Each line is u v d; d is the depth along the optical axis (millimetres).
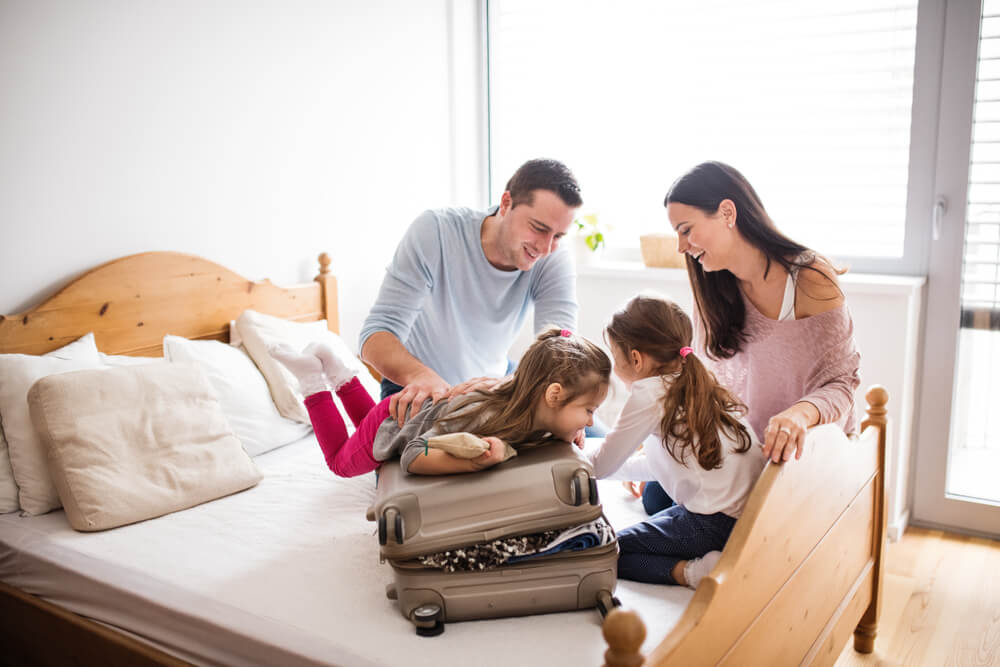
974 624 2113
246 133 2428
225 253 2391
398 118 3039
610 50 3184
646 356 1473
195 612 1337
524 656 1155
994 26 2453
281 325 2354
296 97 2590
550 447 1408
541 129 3398
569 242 3172
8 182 1854
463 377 1987
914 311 2590
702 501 1396
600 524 1320
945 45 2521
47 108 1916
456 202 3414
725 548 1229
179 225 2248
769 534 1313
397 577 1255
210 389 1962
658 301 1491
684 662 1062
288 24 2541
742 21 2889
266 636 1255
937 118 2576
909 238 2672
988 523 2664
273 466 2029
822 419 1553
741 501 1381
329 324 2703
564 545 1280
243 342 2307
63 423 1677
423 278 1824
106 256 2068
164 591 1395
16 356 1790
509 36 3422
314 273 2715
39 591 1580
